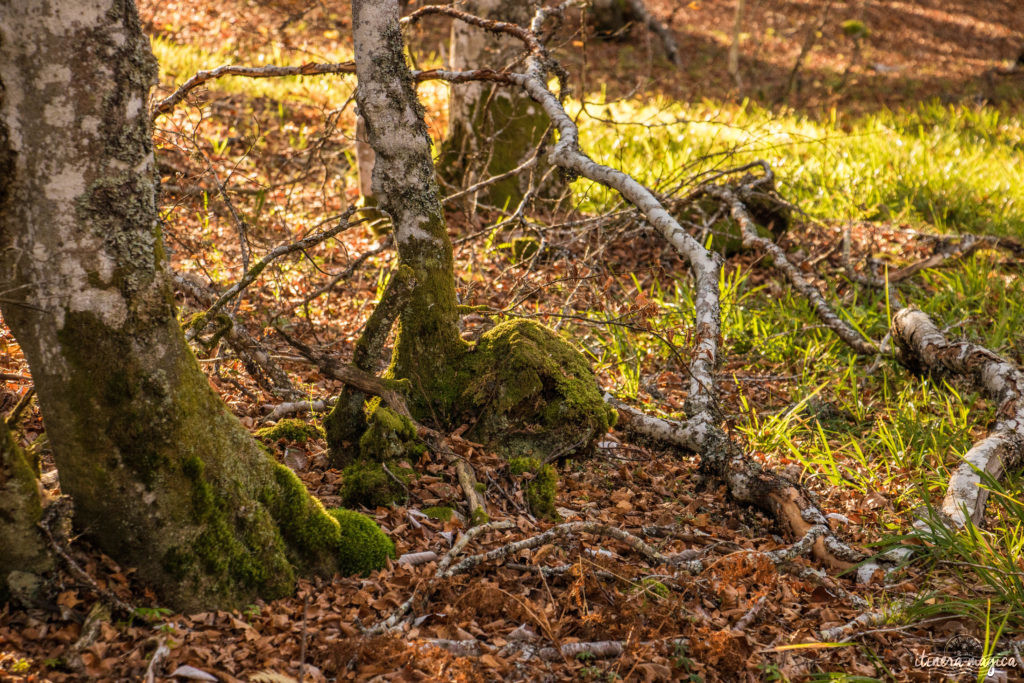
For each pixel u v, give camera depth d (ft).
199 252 22.35
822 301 23.65
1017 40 80.43
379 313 13.05
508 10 27.76
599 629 10.19
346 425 13.46
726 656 9.84
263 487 10.18
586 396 13.92
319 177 30.14
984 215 32.50
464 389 14.03
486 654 9.47
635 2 65.46
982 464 15.14
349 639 9.18
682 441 15.42
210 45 42.70
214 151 29.04
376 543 10.89
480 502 12.48
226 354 17.01
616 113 41.11
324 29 42.14
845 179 33.83
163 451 9.11
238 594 9.71
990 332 23.39
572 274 18.95
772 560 12.19
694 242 15.74
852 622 11.02
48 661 8.37
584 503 13.85
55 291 8.47
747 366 21.98
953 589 12.09
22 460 8.79
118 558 9.32
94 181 8.36
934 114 50.01
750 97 54.90
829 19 77.36
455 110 29.19
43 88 8.06
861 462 16.62
